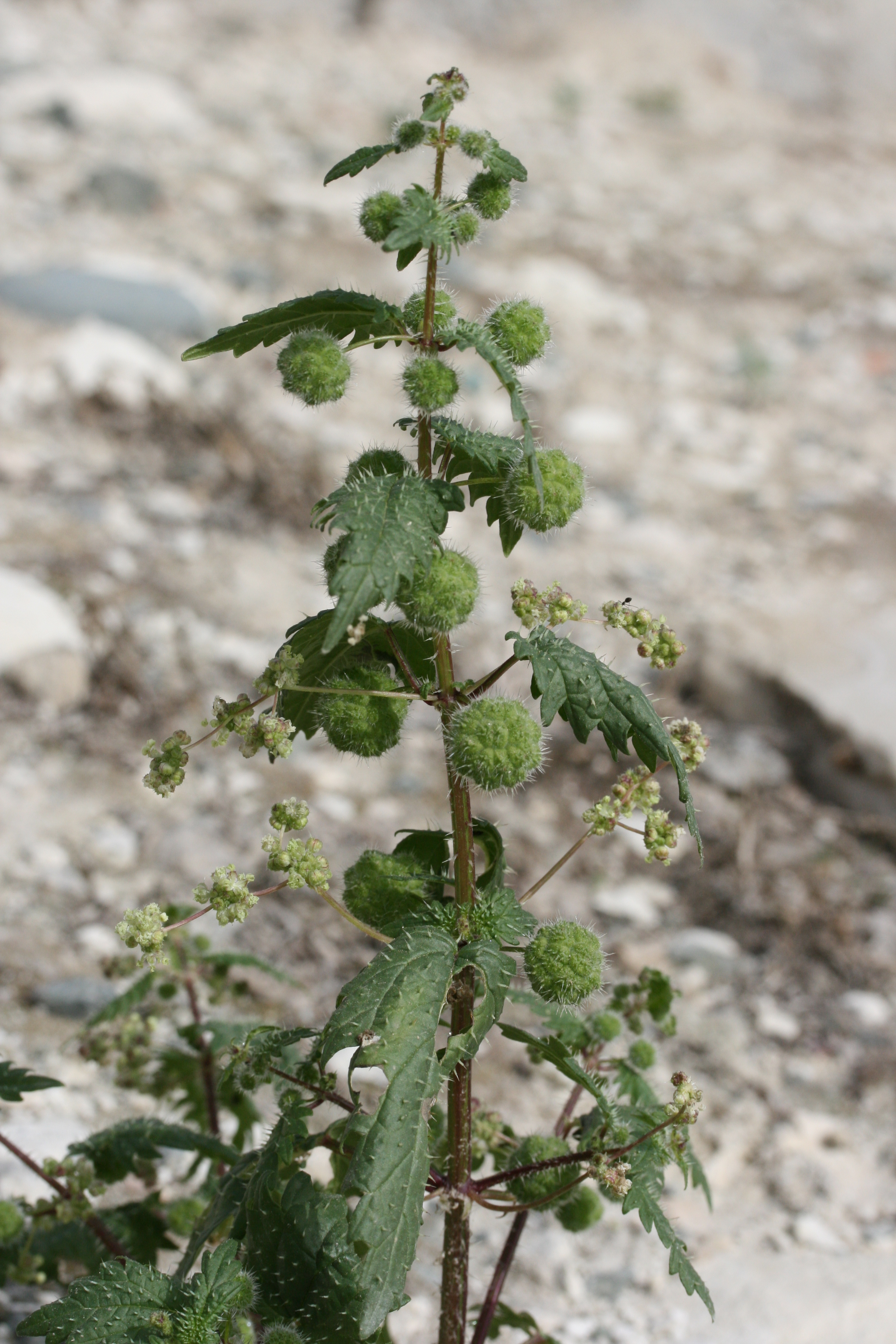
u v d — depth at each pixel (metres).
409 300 2.05
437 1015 1.87
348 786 5.46
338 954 4.47
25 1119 3.60
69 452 7.38
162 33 17.48
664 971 4.66
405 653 2.21
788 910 4.93
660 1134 2.20
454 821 2.07
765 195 14.85
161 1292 2.03
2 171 11.12
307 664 2.17
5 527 6.54
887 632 6.62
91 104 12.94
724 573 7.36
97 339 8.23
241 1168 2.29
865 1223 3.72
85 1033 2.96
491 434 1.98
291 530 7.15
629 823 5.49
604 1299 3.36
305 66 17.20
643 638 2.04
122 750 5.34
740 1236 3.64
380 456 2.07
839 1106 4.19
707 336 10.86
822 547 7.75
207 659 5.93
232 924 4.50
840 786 5.75
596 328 10.62
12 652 5.46
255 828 5.07
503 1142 2.60
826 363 10.55
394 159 13.38
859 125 19.36
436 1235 3.49
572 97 17.19
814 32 22.88
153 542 6.76
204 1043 2.97
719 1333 3.26
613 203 13.78
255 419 8.05
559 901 4.95
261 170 12.59
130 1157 2.61
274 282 10.03
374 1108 2.15
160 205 11.14
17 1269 2.61
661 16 22.44
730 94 19.77
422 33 20.50
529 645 1.99
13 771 5.12
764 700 6.14
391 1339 2.36
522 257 11.71
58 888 4.59
